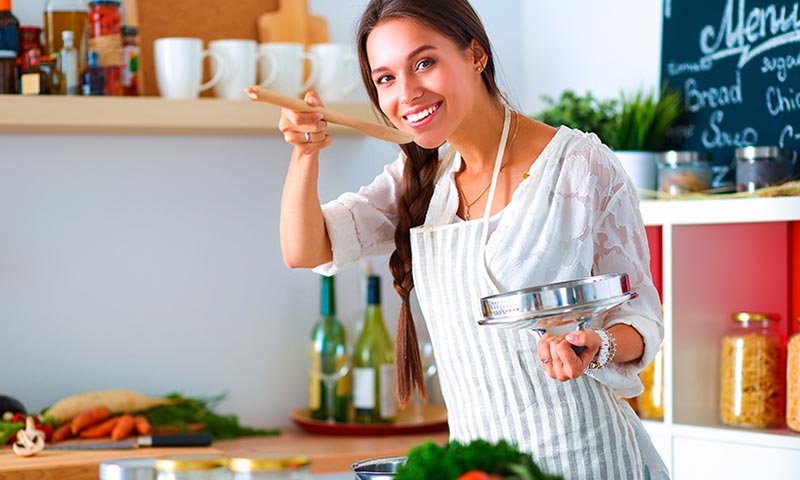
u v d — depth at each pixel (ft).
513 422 5.61
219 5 9.84
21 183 9.47
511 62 10.80
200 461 4.13
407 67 5.25
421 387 6.33
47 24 8.87
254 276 10.11
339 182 10.30
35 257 9.51
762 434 7.34
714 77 8.54
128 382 9.75
